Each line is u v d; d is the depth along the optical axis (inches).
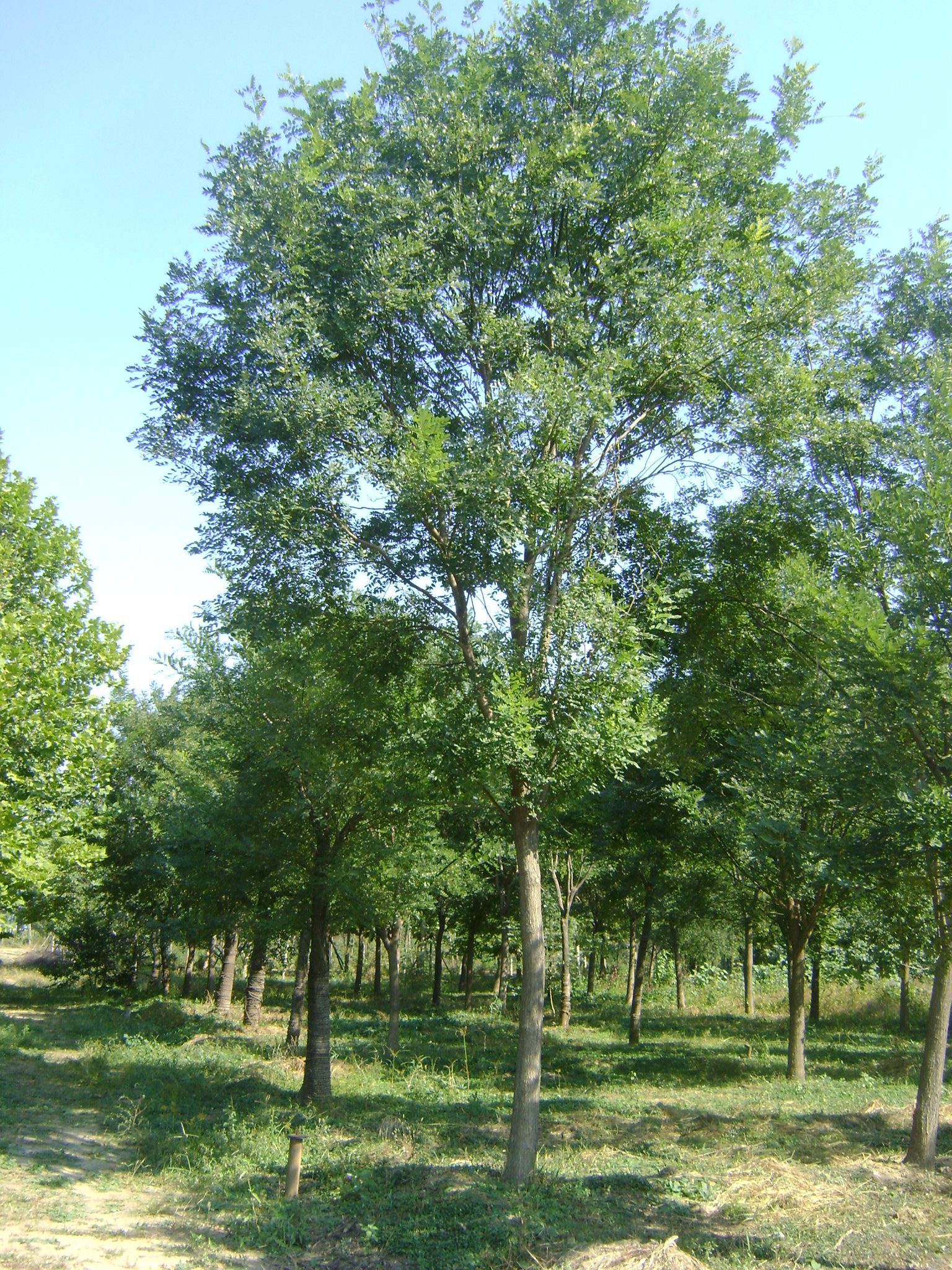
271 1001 1595.7
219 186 489.4
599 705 454.3
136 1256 331.0
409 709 548.4
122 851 1145.4
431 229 474.0
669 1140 544.7
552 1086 762.8
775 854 683.4
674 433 524.1
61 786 487.2
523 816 486.0
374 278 463.5
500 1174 448.8
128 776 1210.6
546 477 456.1
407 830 689.6
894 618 469.4
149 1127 546.0
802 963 807.7
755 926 996.6
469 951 1444.4
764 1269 321.7
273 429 454.9
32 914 562.9
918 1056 900.0
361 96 494.3
